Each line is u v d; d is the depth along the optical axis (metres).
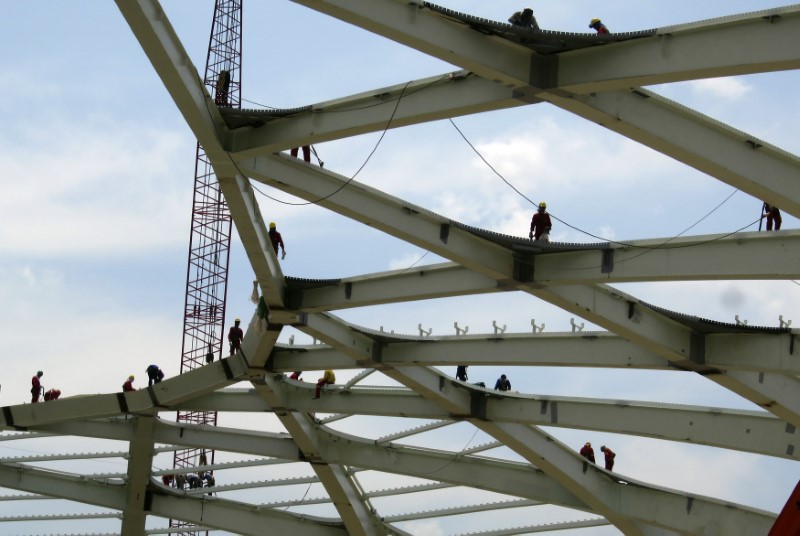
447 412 40.97
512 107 25.78
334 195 31.00
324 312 37.78
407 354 38.75
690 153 25.11
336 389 43.00
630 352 34.41
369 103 27.33
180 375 43.25
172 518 50.22
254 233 32.34
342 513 49.06
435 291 34.00
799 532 25.19
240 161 29.66
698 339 32.97
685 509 39.03
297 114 28.30
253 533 50.53
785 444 34.50
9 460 48.91
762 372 32.38
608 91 24.88
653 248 29.62
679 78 23.33
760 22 22.27
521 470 43.34
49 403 45.44
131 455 48.19
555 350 35.72
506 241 30.78
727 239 28.31
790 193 25.25
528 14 26.00
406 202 31.33
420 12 24.02
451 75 26.17
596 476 40.72
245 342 40.78
